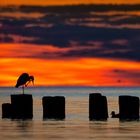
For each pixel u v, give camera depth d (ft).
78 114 215.10
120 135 141.59
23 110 181.06
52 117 182.19
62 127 158.30
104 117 181.37
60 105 181.88
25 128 155.84
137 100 180.65
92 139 135.13
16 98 180.96
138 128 155.33
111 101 358.02
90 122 172.04
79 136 139.95
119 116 181.98
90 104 181.78
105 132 147.13
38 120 176.86
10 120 177.27
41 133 145.38
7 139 135.54
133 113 180.96
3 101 369.71
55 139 135.23
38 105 301.22
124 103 180.86
